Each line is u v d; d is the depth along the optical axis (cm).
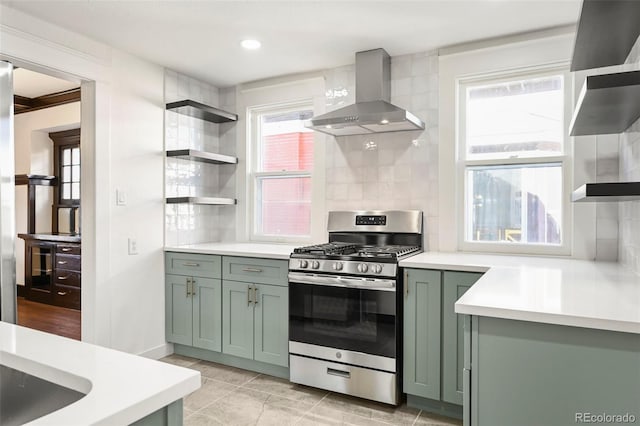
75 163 540
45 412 91
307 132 354
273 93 357
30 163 540
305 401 254
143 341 313
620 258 241
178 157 334
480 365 140
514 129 284
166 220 333
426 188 299
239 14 243
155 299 324
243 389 271
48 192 554
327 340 260
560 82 271
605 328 121
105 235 286
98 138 282
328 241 330
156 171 325
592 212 253
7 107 252
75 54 267
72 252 483
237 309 299
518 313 132
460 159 296
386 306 241
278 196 366
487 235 291
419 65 300
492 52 278
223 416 235
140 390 79
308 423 227
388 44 286
